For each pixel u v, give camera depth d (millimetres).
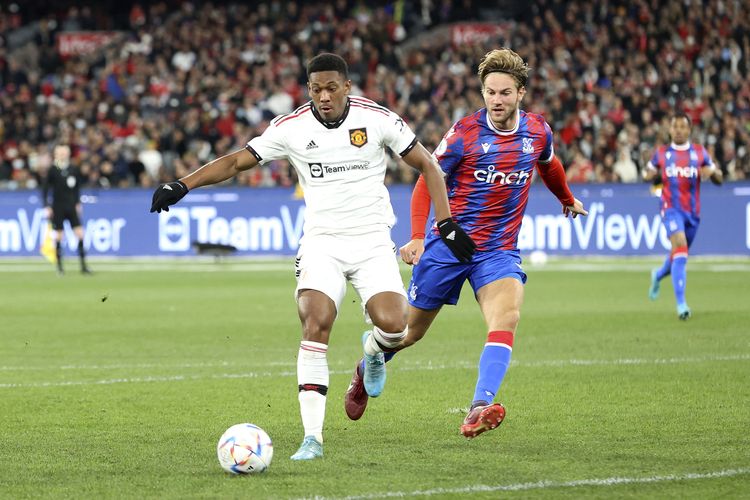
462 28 100938
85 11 111000
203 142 85438
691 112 83500
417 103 89688
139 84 96188
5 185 81500
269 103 91125
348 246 18828
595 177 76125
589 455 18125
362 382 20500
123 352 32250
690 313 41000
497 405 17172
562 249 71312
